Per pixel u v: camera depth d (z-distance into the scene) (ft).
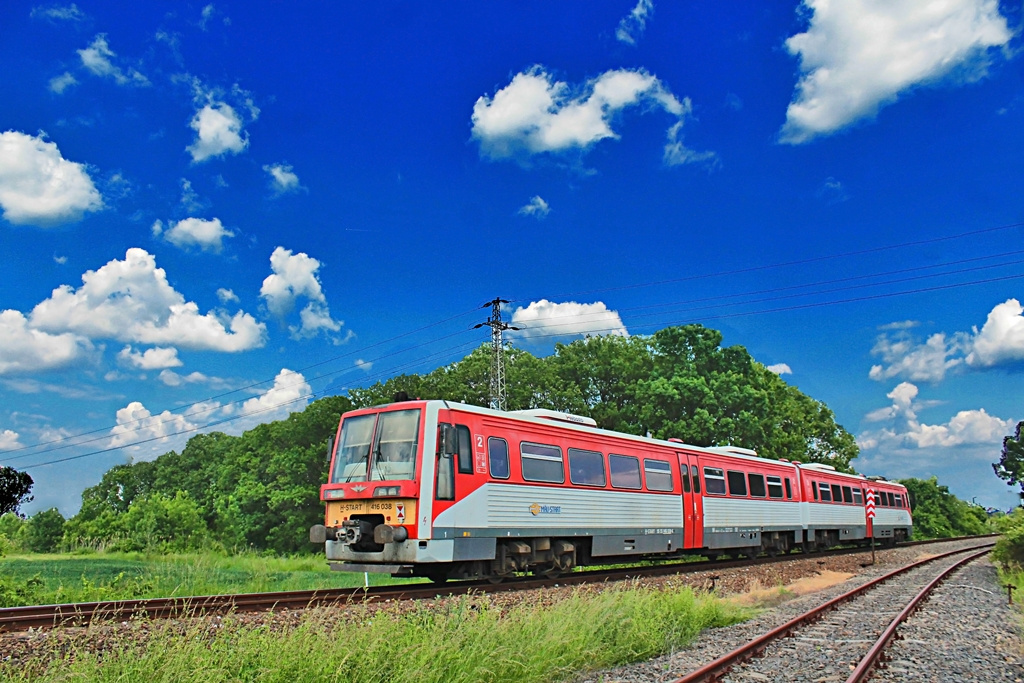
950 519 241.55
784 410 167.53
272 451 152.25
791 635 34.88
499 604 34.53
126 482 232.32
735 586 54.03
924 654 30.76
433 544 41.09
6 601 40.91
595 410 155.74
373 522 43.09
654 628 32.96
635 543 56.95
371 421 44.98
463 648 25.44
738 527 71.15
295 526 133.59
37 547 142.72
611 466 55.77
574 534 50.78
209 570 69.72
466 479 43.57
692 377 146.72
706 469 68.18
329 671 21.29
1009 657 30.96
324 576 71.36
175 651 21.15
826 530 93.97
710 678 26.45
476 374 160.35
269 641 22.66
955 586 57.93
